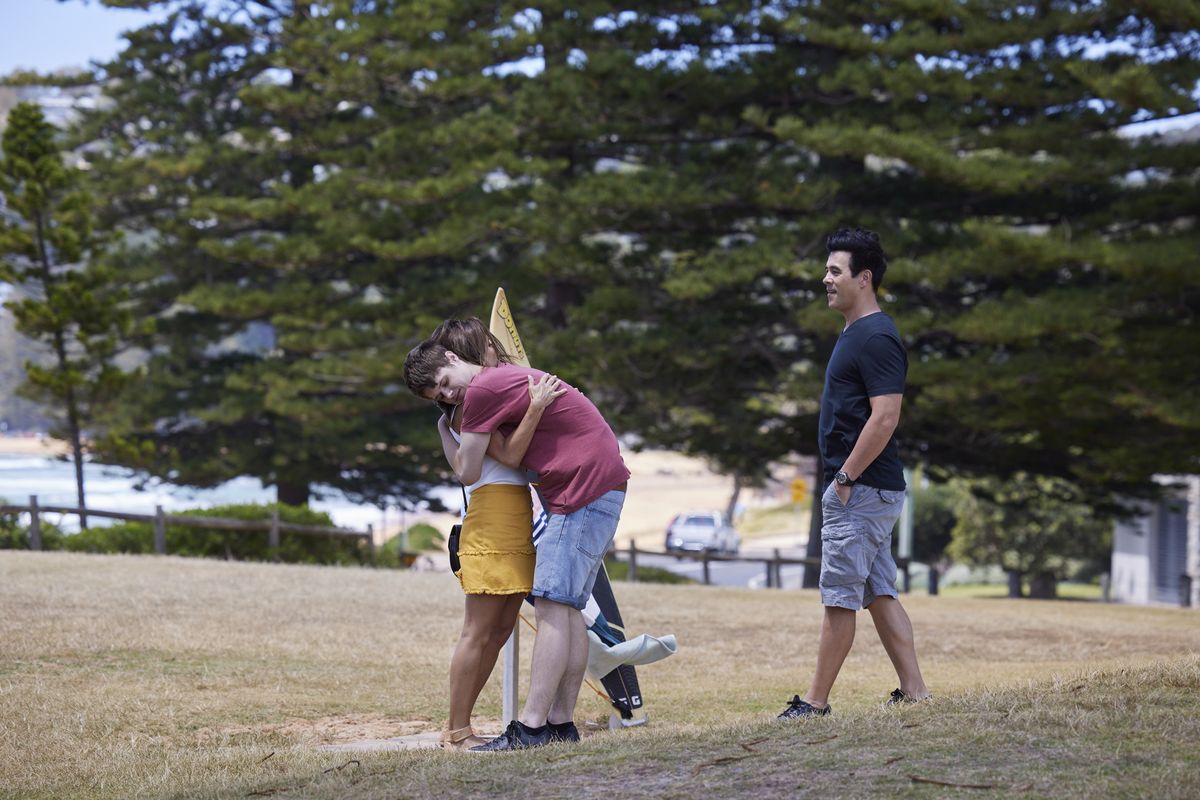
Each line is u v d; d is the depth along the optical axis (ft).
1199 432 123.13
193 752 33.14
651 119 146.61
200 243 168.45
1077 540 238.68
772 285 144.77
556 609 29.81
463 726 31.94
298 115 168.76
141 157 197.47
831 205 139.95
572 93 139.23
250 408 186.09
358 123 172.55
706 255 144.15
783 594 95.45
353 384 170.50
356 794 24.13
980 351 127.65
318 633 58.23
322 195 166.71
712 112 145.89
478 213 148.25
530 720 29.45
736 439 142.82
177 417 202.28
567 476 29.60
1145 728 24.47
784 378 137.90
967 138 129.90
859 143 120.26
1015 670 52.19
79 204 149.69
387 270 178.09
